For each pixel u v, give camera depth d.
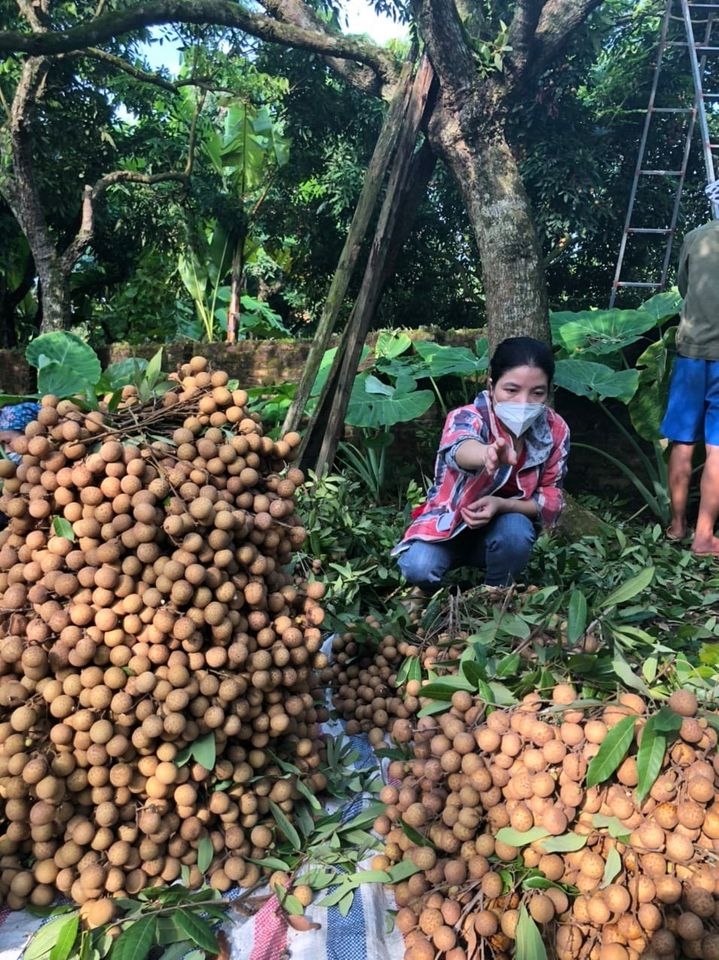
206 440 1.48
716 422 3.38
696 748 1.15
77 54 6.08
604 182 8.04
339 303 3.92
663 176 8.21
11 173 6.57
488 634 1.80
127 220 8.73
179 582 1.29
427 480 4.43
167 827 1.28
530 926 1.08
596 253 8.90
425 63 3.92
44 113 7.29
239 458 1.50
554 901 1.12
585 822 1.17
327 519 3.13
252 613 1.44
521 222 3.90
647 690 1.30
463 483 2.29
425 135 4.14
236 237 8.47
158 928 1.19
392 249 4.25
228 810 1.34
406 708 1.75
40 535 1.39
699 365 3.45
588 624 1.79
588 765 1.17
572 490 4.71
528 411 2.00
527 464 2.25
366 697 1.89
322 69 7.44
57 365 4.25
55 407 1.50
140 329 9.93
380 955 1.18
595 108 8.07
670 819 1.10
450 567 2.54
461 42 3.79
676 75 7.70
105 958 1.16
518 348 2.01
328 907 1.28
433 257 9.38
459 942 1.16
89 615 1.30
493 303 3.90
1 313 9.00
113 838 1.28
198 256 8.38
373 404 4.28
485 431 2.22
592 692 1.38
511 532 2.23
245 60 7.64
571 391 4.22
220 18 4.25
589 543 3.26
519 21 3.76
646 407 4.28
